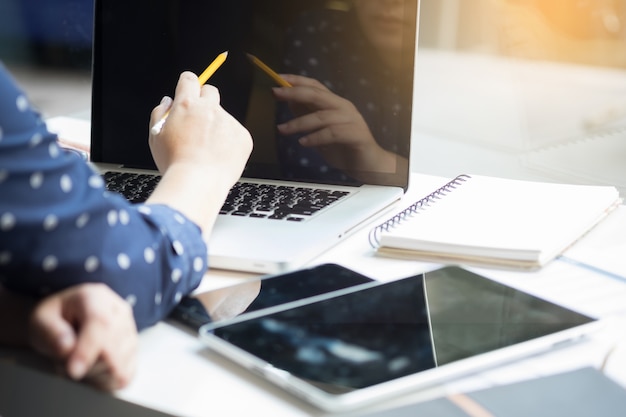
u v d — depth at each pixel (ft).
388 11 3.28
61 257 1.84
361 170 3.39
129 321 1.90
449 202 3.12
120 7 3.55
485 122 10.37
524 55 10.05
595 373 1.95
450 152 9.32
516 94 10.98
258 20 3.42
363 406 1.79
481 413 1.79
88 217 1.87
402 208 3.25
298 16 3.37
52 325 1.78
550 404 1.82
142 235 2.04
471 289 2.33
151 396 1.85
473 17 13.35
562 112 9.81
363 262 2.70
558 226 2.83
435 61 13.42
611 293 2.43
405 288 2.34
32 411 1.99
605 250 2.81
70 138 4.11
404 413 1.79
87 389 1.89
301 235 2.76
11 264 1.83
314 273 2.53
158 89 3.54
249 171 3.48
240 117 3.47
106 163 3.63
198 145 2.58
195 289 2.39
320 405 1.76
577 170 8.07
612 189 3.28
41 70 8.86
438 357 1.92
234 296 2.35
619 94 10.09
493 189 3.29
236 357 1.95
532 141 9.38
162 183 2.43
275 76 3.42
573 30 9.71
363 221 3.01
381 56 3.31
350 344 1.98
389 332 2.06
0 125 1.73
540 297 2.29
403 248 2.73
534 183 3.40
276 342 2.00
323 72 3.38
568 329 2.07
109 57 3.59
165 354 2.04
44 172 1.78
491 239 2.69
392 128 3.34
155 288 2.06
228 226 2.85
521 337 2.03
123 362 1.86
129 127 3.59
